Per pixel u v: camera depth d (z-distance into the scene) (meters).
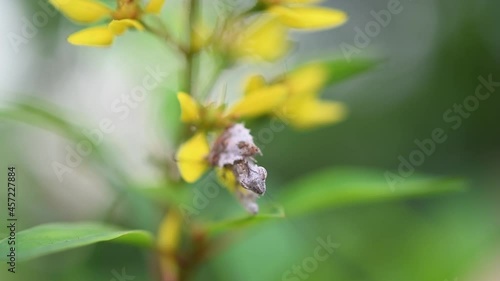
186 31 0.25
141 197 0.26
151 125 0.28
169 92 0.26
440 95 0.51
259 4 0.24
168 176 0.25
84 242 0.22
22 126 0.33
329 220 0.32
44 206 0.32
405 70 0.50
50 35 0.33
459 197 0.34
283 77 0.25
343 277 0.31
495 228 0.32
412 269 0.31
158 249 0.25
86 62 0.33
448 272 0.31
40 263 0.30
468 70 0.51
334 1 0.46
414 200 0.38
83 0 0.23
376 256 0.32
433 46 0.51
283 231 0.29
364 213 0.33
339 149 0.47
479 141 0.51
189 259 0.25
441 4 0.51
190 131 0.24
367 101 0.49
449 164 0.50
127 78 0.33
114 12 0.23
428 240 0.31
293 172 0.45
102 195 0.33
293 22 0.24
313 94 0.25
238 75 0.29
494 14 0.51
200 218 0.27
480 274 0.34
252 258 0.29
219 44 0.25
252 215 0.24
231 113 0.24
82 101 0.33
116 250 0.31
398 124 0.50
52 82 0.33
